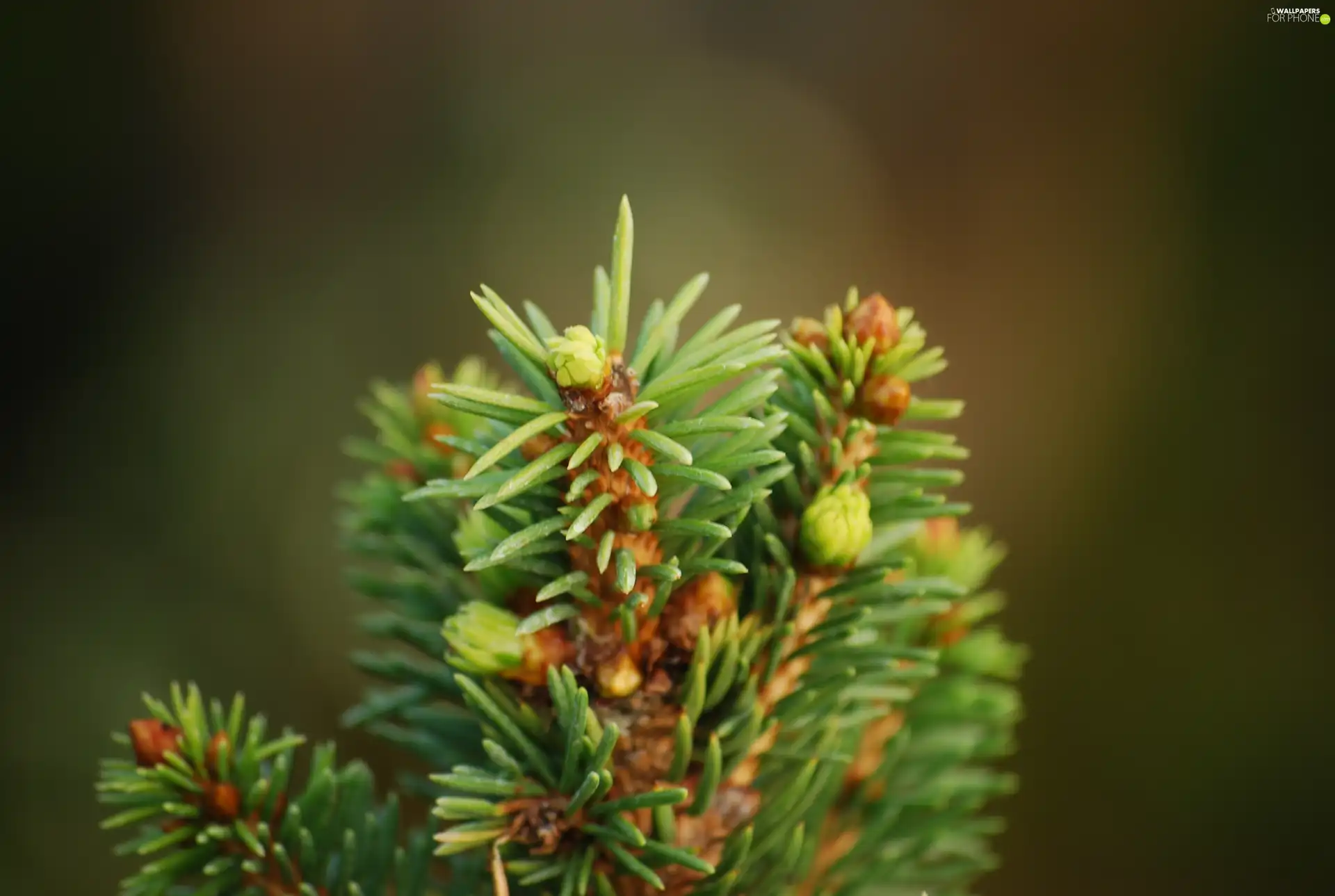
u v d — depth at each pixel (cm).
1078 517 87
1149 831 75
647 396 24
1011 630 84
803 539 25
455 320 91
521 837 25
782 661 25
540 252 93
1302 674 77
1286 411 84
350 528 28
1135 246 93
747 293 94
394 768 74
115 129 93
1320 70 88
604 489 24
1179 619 81
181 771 25
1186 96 93
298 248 93
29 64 90
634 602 24
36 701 74
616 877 25
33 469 83
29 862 70
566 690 24
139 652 77
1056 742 78
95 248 90
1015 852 75
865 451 25
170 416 85
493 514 25
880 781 27
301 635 79
